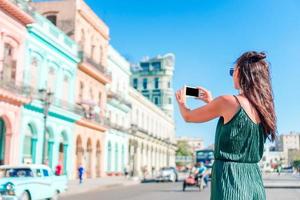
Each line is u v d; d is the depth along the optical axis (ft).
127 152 188.75
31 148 101.65
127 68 192.13
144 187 104.78
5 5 86.99
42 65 105.29
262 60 8.32
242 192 7.72
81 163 130.82
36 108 100.17
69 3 127.65
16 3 91.45
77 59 125.90
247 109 7.93
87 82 136.15
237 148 7.92
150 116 244.01
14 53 92.94
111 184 108.47
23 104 94.63
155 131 257.75
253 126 7.90
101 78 145.89
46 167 52.13
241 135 7.87
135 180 141.59
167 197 67.41
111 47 165.48
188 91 8.86
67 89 121.29
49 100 88.17
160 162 268.62
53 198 53.21
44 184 50.06
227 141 7.95
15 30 92.68
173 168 150.20
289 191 85.10
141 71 332.39
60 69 115.55
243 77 8.21
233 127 7.89
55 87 112.88
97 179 135.03
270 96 8.15
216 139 8.20
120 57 179.52
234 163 7.93
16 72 93.20
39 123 102.89
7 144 91.04
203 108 8.26
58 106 109.91
